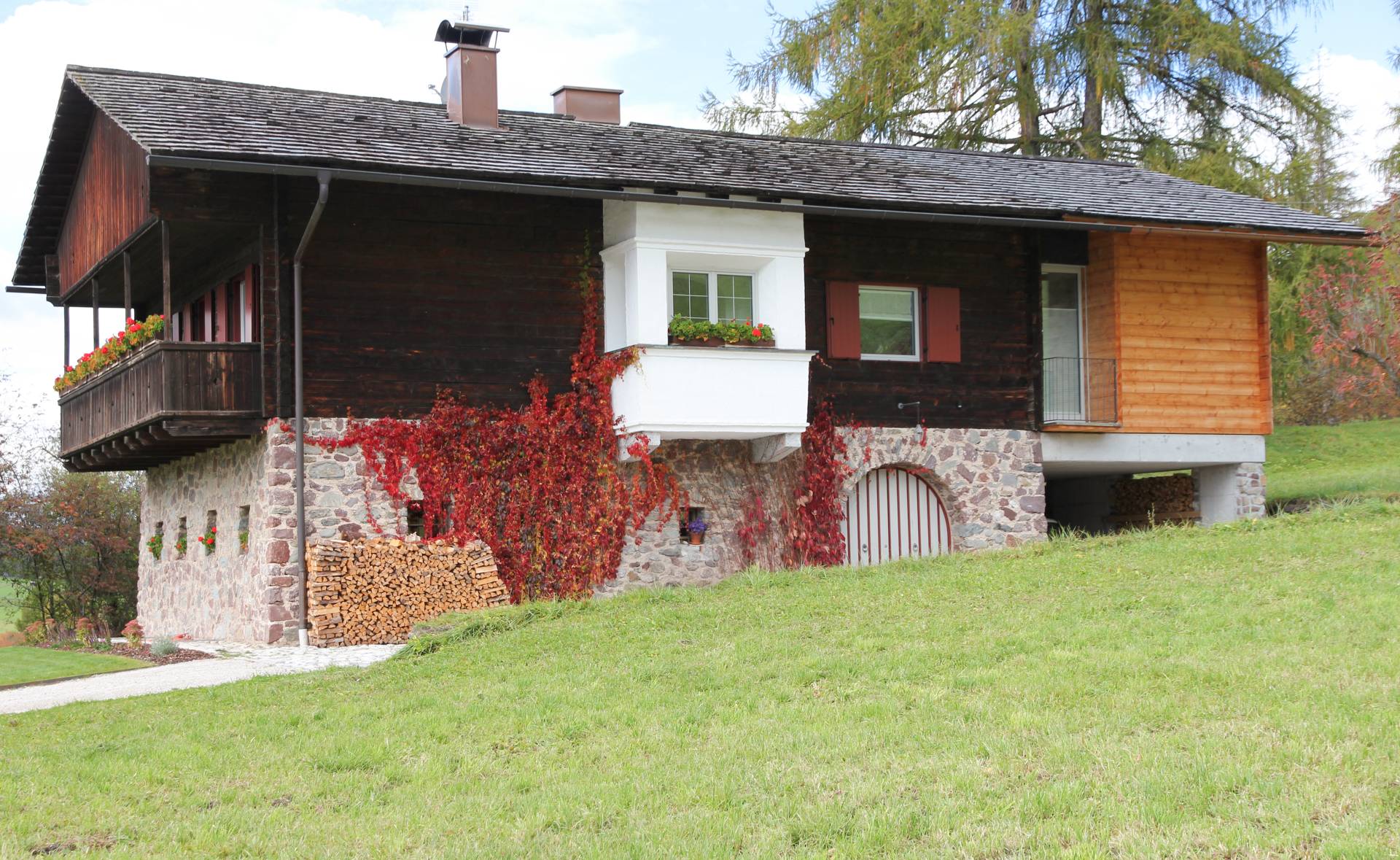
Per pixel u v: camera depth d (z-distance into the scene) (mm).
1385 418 31469
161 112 15164
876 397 18094
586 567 16359
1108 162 22438
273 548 14875
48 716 11133
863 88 26438
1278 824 6480
